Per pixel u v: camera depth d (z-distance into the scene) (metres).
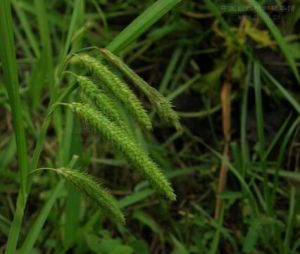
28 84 0.60
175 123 0.32
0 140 0.61
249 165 0.54
